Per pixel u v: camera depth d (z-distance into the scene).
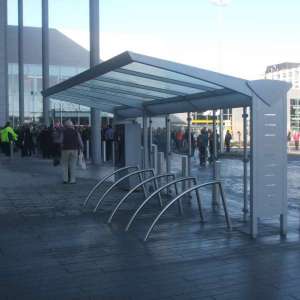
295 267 5.98
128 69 7.71
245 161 8.88
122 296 5.02
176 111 10.72
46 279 5.56
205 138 23.56
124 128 12.58
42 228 8.27
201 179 17.03
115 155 13.23
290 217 9.30
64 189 13.14
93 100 12.70
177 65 6.71
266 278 5.57
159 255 6.53
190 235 7.66
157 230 8.03
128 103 11.74
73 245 7.09
